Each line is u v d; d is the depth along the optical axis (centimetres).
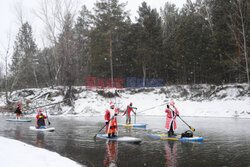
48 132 1235
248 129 1318
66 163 563
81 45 3250
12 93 3456
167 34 4494
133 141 916
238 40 2716
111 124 1023
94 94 3319
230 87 2781
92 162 622
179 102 2934
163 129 1355
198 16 3803
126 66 4066
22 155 567
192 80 3525
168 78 4078
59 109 2847
